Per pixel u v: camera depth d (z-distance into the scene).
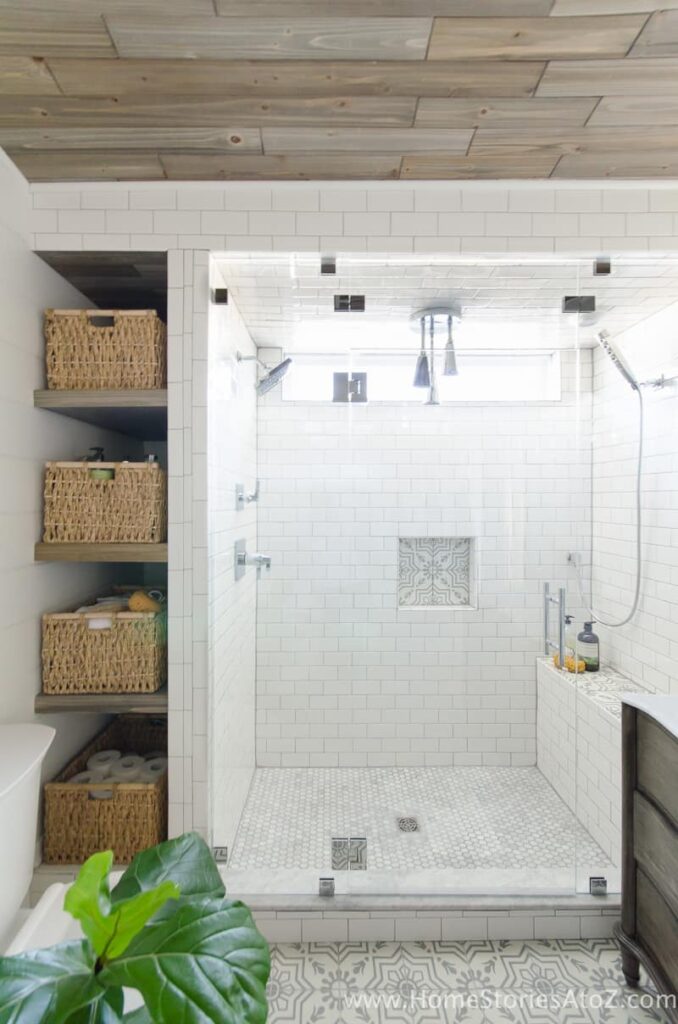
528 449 2.47
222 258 1.74
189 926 0.72
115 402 1.69
